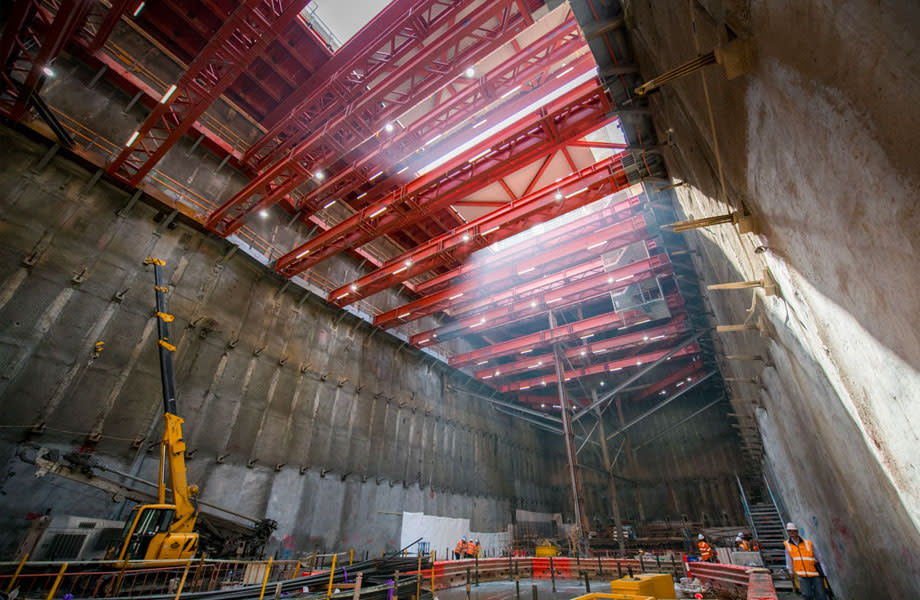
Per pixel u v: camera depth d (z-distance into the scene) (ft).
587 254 90.68
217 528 59.47
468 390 144.15
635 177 61.11
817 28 7.73
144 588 39.34
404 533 94.48
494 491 137.08
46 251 58.75
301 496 79.66
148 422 62.54
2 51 52.75
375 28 81.20
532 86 75.92
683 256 85.61
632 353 151.12
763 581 32.53
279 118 106.93
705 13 12.48
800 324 17.76
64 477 51.52
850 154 8.49
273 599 33.60
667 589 26.48
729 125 15.02
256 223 94.12
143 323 66.18
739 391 67.31
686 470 148.05
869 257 9.43
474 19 57.21
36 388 53.72
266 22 51.11
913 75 5.85
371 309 118.73
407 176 92.53
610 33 29.25
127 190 69.56
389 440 105.09
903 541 16.84
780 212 13.91
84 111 70.33
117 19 59.77
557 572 77.51
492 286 102.58
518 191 106.63
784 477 54.44
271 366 83.87
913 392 9.84
